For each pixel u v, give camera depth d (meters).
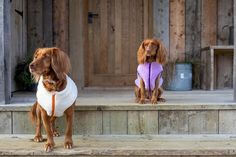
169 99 3.30
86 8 4.91
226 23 4.83
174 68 4.45
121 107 2.87
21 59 4.46
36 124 2.71
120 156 2.46
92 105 2.88
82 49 4.85
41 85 2.43
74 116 2.88
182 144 2.61
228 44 4.82
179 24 4.84
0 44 2.90
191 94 3.86
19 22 4.39
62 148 2.49
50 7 4.80
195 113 2.89
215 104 2.88
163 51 3.10
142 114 2.89
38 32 4.82
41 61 2.28
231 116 2.89
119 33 4.96
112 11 4.94
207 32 4.82
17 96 3.60
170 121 2.89
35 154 2.44
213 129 2.90
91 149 2.47
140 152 2.45
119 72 4.98
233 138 2.79
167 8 4.84
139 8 4.93
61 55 2.35
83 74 4.86
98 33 4.95
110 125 2.90
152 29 4.89
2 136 2.84
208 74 4.44
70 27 4.82
